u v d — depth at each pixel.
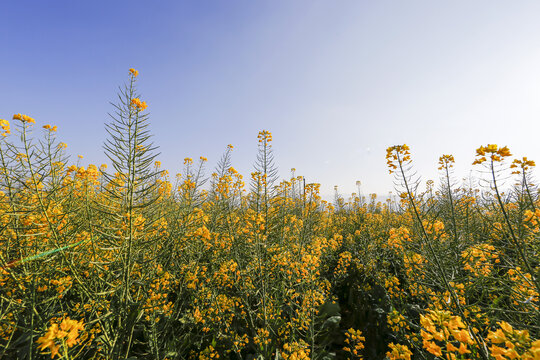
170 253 3.58
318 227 7.00
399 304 3.78
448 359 1.31
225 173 4.71
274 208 4.15
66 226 2.50
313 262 4.28
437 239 2.87
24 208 2.50
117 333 2.54
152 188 2.65
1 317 2.36
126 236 2.47
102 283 2.81
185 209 4.30
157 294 3.06
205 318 3.55
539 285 1.99
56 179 2.98
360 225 9.68
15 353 2.73
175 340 3.12
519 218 2.47
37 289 2.58
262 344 3.20
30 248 2.66
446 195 4.89
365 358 3.54
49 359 2.27
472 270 3.00
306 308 3.52
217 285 4.47
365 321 4.18
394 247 4.47
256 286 3.57
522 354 1.13
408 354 1.56
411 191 2.65
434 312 1.37
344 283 5.98
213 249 4.62
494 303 2.52
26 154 2.34
